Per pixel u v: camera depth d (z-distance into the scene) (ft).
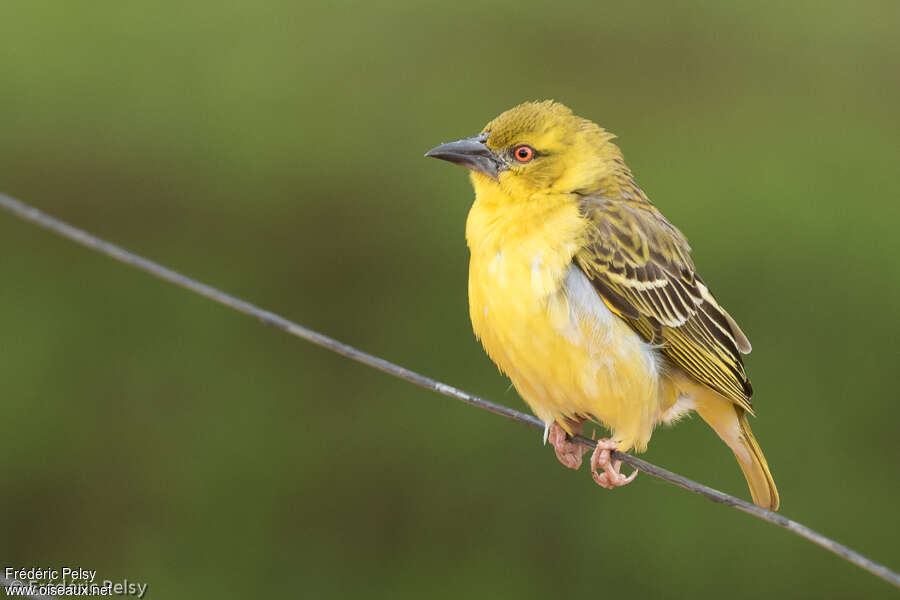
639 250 23.88
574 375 23.07
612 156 25.08
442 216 48.06
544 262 23.04
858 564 17.26
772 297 44.42
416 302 47.37
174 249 48.47
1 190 48.83
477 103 50.98
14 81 49.14
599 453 23.32
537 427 21.67
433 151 24.49
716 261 44.68
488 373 45.62
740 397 24.70
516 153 24.09
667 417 25.34
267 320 22.22
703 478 41.88
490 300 23.29
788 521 18.12
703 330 24.63
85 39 49.49
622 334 23.36
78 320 47.01
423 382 21.49
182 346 47.01
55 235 48.62
